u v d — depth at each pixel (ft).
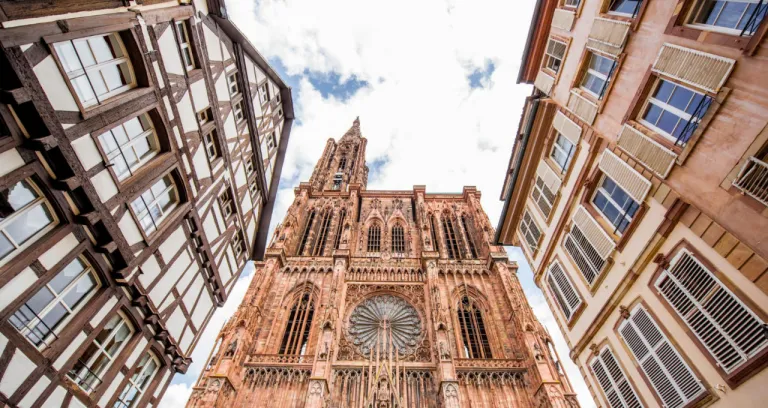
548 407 92.02
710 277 34.88
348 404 101.24
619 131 45.85
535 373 101.09
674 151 36.81
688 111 35.88
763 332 29.48
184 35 50.96
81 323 37.11
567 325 65.16
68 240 34.81
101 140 36.88
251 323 120.47
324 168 249.96
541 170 74.49
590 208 56.29
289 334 124.47
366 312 134.21
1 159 28.07
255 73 76.54
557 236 67.21
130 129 41.45
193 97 52.65
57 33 30.12
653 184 42.14
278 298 135.13
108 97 37.35
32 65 28.43
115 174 37.96
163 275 50.57
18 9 26.96
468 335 121.49
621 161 46.98
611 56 48.55
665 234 40.57
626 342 48.11
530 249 81.46
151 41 41.86
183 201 52.11
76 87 33.58
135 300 45.14
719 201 31.60
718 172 31.60
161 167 45.55
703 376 35.76
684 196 35.73
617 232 49.67
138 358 48.34
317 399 93.76
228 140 65.31
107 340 43.09
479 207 177.06
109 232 37.88
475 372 107.76
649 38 41.22
